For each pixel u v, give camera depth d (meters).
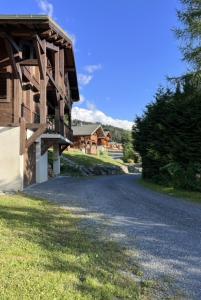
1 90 18.34
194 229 10.01
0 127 17.78
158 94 24.17
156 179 24.58
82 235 8.80
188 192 19.03
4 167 17.81
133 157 69.06
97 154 64.81
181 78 19.17
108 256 7.16
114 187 22.08
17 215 10.67
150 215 12.07
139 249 7.84
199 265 6.85
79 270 6.12
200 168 19.94
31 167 21.42
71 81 30.94
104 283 5.65
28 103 20.84
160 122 23.16
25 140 17.89
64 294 5.02
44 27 16.50
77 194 17.30
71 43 23.47
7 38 16.47
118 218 11.37
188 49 18.33
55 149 32.41
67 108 30.72
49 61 23.88
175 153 21.34
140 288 5.63
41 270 5.90
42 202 13.97
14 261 6.20
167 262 6.99
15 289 5.04
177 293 5.49
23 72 18.59
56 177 30.11
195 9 18.05
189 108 20.55
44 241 7.73
